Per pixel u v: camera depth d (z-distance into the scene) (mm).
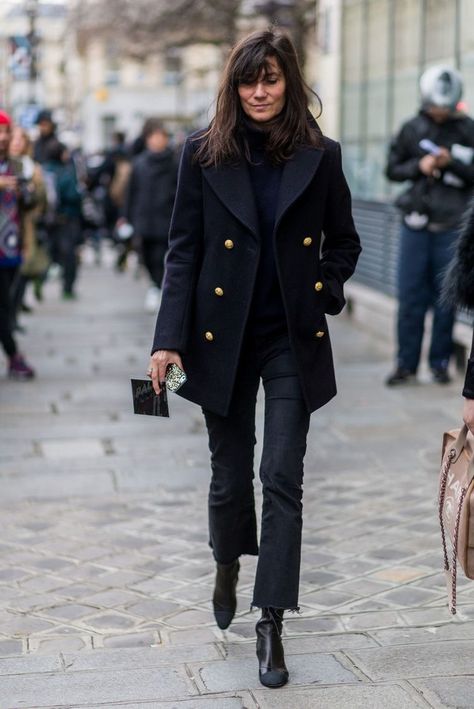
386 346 14406
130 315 17750
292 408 5012
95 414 10586
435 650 5242
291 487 4969
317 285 4992
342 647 5316
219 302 5000
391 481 8289
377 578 6273
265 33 4930
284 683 4875
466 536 4453
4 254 11742
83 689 4871
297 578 4949
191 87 76125
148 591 6129
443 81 10914
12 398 11289
